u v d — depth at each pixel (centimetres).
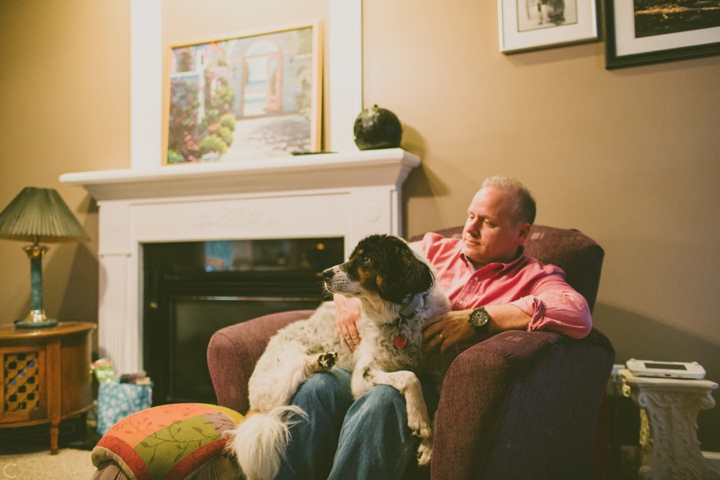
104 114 290
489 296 153
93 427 263
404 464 118
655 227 207
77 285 289
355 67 248
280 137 258
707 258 201
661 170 207
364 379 131
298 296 250
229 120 266
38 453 229
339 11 251
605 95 215
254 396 138
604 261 213
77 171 294
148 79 280
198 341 267
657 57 207
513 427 108
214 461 132
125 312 271
